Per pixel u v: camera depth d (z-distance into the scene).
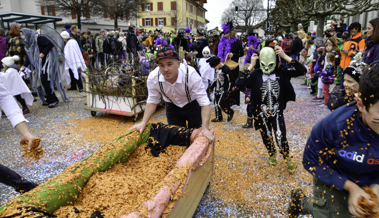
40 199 1.60
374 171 1.51
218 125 5.19
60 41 6.88
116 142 2.45
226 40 6.89
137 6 27.55
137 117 5.58
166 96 2.83
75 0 21.89
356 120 1.39
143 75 5.47
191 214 2.17
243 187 2.94
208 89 5.53
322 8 15.94
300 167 3.39
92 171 2.06
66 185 1.79
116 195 1.83
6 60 5.76
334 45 6.22
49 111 6.25
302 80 11.11
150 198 1.59
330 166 1.63
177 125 3.19
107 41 9.02
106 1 24.05
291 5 20.47
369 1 14.51
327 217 1.72
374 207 1.29
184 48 8.79
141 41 12.27
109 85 5.35
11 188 2.96
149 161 2.46
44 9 27.06
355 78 2.35
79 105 6.79
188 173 1.94
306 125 5.12
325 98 6.41
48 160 3.69
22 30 6.32
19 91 5.52
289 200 2.70
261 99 3.10
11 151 4.02
